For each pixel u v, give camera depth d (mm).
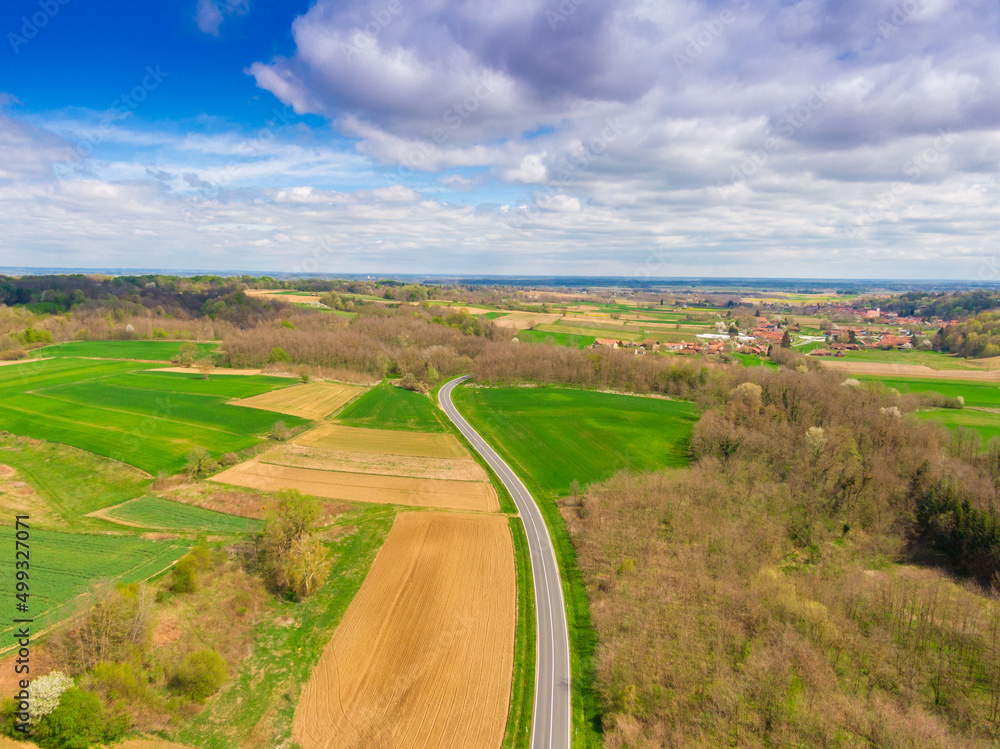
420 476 74438
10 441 72312
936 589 48312
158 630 40312
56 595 42250
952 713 36781
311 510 52688
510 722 36188
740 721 35219
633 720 36219
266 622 44594
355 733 34469
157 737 32656
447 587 50562
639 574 51594
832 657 41219
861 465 69938
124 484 64812
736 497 64688
